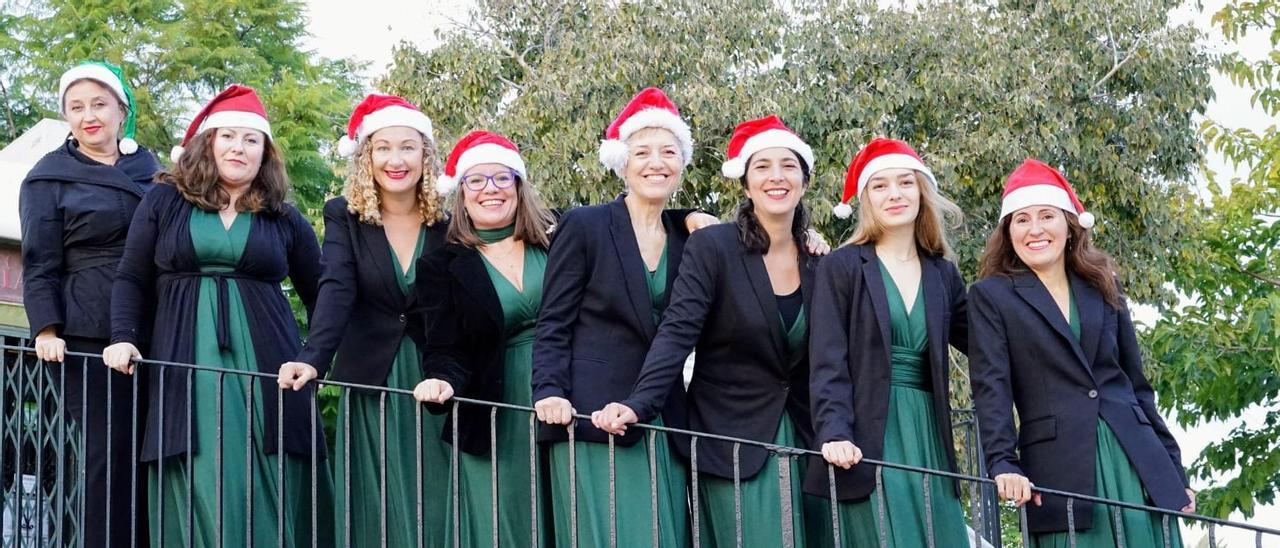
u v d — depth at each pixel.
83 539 5.47
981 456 7.11
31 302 5.61
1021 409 4.95
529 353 5.14
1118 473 4.84
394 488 5.33
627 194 5.20
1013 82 15.95
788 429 4.91
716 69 15.60
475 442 5.07
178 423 5.37
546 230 5.29
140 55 21.34
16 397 5.85
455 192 5.52
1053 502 4.82
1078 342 4.95
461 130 16.97
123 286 5.47
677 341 4.79
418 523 4.86
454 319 5.04
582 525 4.84
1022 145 15.80
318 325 5.18
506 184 5.18
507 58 17.42
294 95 19.72
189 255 5.46
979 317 4.97
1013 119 15.82
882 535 4.50
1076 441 4.83
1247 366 13.66
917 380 4.87
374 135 5.39
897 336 4.86
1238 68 13.69
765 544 4.83
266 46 22.78
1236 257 15.30
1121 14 16.42
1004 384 4.86
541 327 4.90
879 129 15.62
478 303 5.02
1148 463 4.83
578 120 15.32
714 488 4.95
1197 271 15.36
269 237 5.60
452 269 5.07
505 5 17.39
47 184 5.75
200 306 5.46
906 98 15.73
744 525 4.86
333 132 20.03
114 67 6.03
